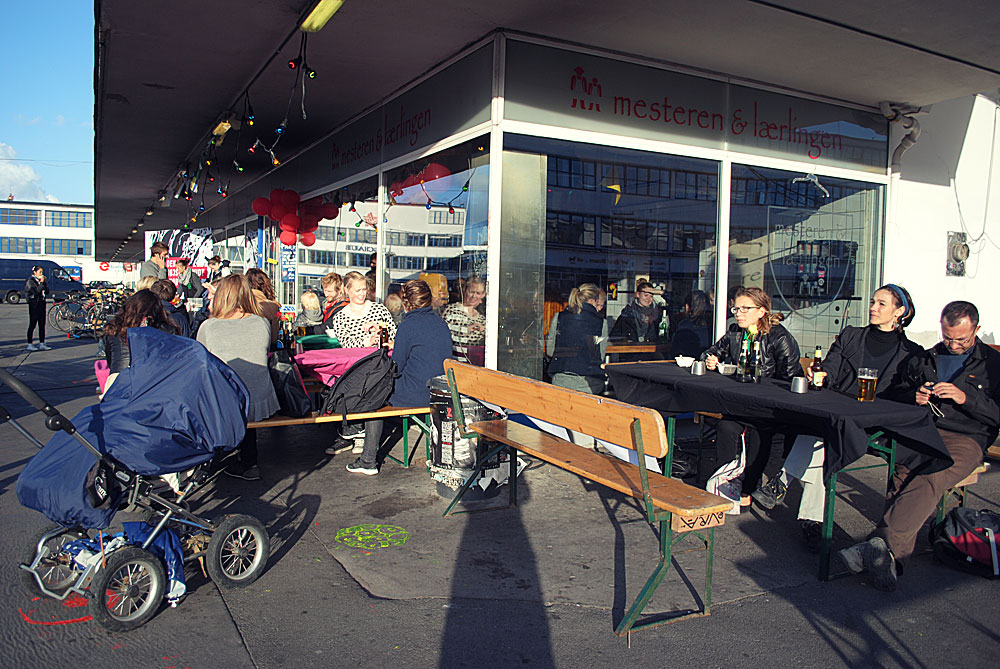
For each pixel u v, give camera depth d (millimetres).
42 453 3154
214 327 4836
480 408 4730
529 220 6023
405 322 5453
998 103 9039
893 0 4879
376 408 5270
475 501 4750
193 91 7672
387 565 3754
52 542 3297
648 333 6770
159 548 3252
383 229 8031
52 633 3033
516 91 5832
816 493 3990
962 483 3908
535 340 6141
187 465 3303
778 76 6863
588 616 3230
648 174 6602
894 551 3637
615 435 3242
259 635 3035
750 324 4715
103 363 4957
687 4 5059
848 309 7992
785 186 7414
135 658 2848
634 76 6375
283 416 5164
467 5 5180
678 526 3021
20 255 64062
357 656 2877
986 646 3016
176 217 21156
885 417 3438
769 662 2863
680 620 3199
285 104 8211
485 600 3373
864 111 7844
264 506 4652
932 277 8633
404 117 7410
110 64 6758
